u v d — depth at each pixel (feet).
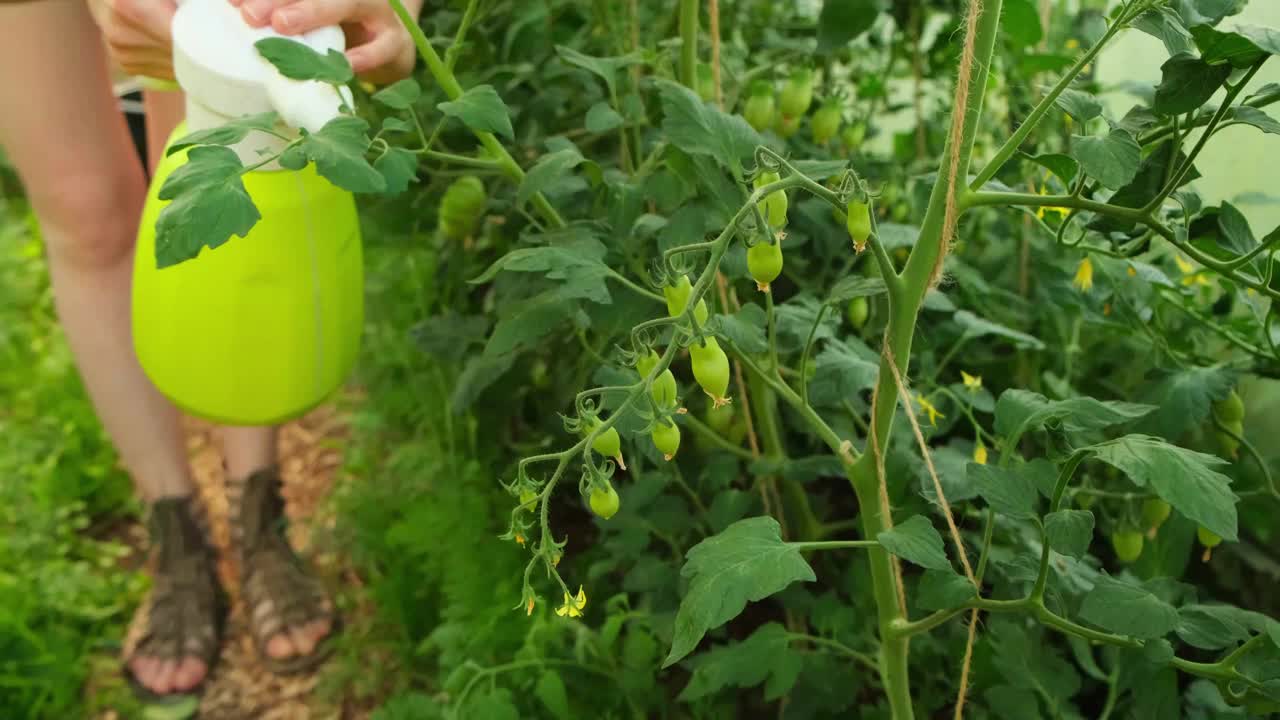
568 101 4.57
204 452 5.75
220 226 2.18
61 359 6.00
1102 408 2.58
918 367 4.11
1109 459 2.28
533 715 3.73
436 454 4.93
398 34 3.01
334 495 5.19
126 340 4.41
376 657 4.47
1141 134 2.91
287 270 3.00
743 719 3.99
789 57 4.07
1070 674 3.22
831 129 3.96
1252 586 4.05
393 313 5.49
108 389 4.44
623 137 4.00
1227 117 2.58
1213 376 3.37
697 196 3.18
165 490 4.64
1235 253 2.91
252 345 3.09
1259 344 3.40
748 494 3.76
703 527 4.02
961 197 2.50
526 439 5.03
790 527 4.17
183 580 4.59
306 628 4.57
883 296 3.53
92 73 3.91
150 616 4.53
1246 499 3.85
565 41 4.51
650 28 4.60
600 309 3.32
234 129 2.42
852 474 2.78
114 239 4.24
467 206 3.99
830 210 4.01
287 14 2.71
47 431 5.53
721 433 4.03
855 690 3.47
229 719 4.37
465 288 4.92
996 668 3.38
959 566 3.63
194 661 4.45
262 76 2.65
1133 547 3.29
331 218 3.06
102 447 5.53
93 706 4.37
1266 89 2.74
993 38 2.44
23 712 4.20
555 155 3.06
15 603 4.49
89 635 4.63
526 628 3.95
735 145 2.86
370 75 3.21
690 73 3.54
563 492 4.87
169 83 3.59
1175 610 2.46
